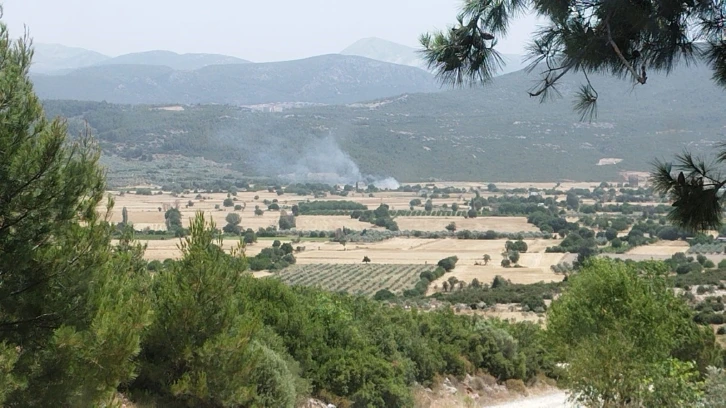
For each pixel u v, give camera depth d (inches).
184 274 542.0
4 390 319.0
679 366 714.2
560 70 253.6
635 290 941.8
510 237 5664.4
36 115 361.4
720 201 238.1
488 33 263.3
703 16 236.2
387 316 1125.1
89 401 361.1
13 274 352.2
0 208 346.3
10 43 368.2
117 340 363.6
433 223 6697.8
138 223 5290.4
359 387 776.3
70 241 366.9
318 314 840.3
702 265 3316.9
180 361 535.5
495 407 1037.8
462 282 3575.3
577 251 4591.5
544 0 242.1
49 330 360.8
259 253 4407.0
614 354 683.4
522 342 1391.5
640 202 7691.9
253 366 540.4
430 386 1027.3
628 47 246.2
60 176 354.3
